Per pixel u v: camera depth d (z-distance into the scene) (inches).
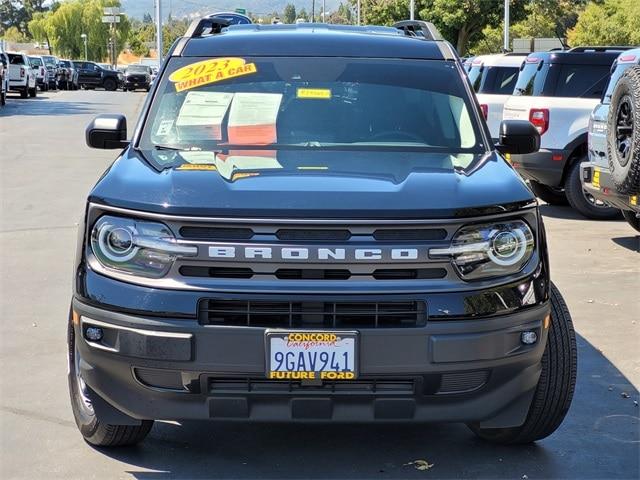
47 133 860.0
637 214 349.1
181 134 189.0
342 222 143.6
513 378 151.2
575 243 396.8
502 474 166.4
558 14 1910.7
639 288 311.7
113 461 170.7
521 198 155.8
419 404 147.7
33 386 211.2
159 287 145.3
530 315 150.8
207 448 176.9
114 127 199.8
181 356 143.9
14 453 173.9
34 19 4881.9
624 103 316.5
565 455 175.3
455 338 144.2
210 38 214.7
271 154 178.7
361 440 181.3
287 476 164.7
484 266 148.3
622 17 2059.5
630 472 167.8
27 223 414.0
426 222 144.9
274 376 143.3
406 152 185.0
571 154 465.1
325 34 218.1
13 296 291.1
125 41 4143.7
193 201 147.3
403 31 244.2
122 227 149.2
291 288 142.6
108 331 148.9
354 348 142.6
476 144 191.3
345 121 193.8
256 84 199.8
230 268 144.7
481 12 1781.5
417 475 165.6
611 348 243.3
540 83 477.1
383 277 144.8
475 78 633.6
